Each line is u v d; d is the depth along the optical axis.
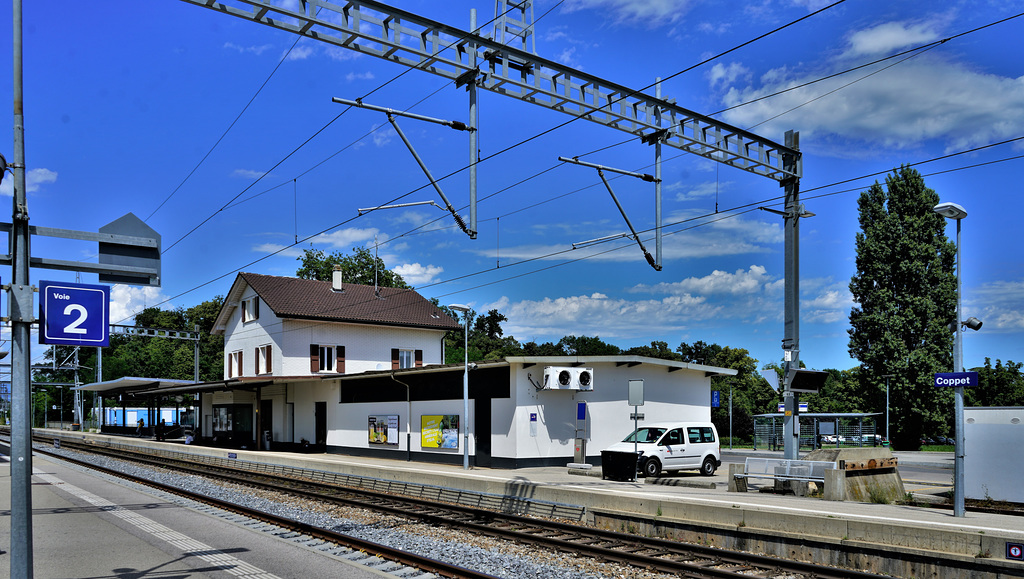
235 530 13.52
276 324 41.88
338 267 46.09
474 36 11.50
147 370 81.56
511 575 10.57
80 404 73.31
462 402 28.45
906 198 49.94
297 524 13.73
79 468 29.50
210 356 86.12
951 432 48.62
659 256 14.45
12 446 7.28
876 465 16.39
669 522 13.55
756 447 44.94
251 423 44.59
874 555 10.83
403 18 10.95
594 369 27.16
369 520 15.74
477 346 91.88
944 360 48.53
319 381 37.66
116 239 7.95
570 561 11.55
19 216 7.28
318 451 37.75
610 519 14.65
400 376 31.56
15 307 7.27
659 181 14.53
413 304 48.34
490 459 26.81
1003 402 66.69
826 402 67.00
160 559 10.95
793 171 17.38
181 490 19.77
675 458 24.30
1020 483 15.10
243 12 9.84
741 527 12.45
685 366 28.48
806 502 14.77
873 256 50.38
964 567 9.91
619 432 27.34
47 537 12.80
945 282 49.00
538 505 16.30
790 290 17.61
